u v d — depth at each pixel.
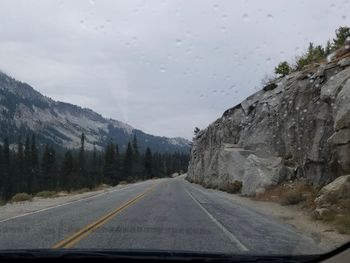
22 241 11.04
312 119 25.86
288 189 27.00
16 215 18.33
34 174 109.19
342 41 31.16
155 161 164.00
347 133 19.70
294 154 30.73
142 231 13.05
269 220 16.72
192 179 82.25
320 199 18.56
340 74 22.72
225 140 50.78
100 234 12.37
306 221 16.36
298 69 37.31
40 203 27.06
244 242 11.20
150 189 44.88
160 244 10.70
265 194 28.67
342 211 16.30
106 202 26.14
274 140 35.12
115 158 124.19
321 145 23.72
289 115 31.05
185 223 15.23
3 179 102.50
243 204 25.12
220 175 45.41
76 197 33.81
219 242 11.14
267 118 37.59
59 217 17.27
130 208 21.39
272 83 40.53
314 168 24.88
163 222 15.46
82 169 115.62
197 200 27.91
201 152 73.62
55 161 121.19
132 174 127.94
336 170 21.61
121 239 11.47
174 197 30.88
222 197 32.09
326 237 12.41
